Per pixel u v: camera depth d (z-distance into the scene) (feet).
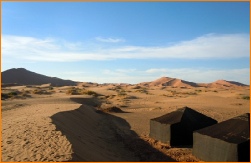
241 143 42.27
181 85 546.26
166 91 279.90
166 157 51.37
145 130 78.74
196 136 51.01
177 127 59.93
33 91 213.05
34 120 64.18
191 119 61.87
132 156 52.11
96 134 70.38
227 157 43.37
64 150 39.63
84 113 94.02
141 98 200.85
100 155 46.19
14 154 38.14
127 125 88.02
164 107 139.23
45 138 46.83
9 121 68.44
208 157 47.39
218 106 140.26
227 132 46.44
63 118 70.38
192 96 200.03
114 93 243.81
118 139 66.80
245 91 242.58
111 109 124.26
